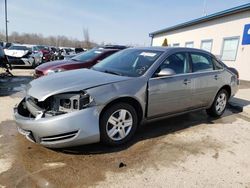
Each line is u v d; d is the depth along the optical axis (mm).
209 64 5129
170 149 3754
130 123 3773
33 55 14648
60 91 3195
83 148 3566
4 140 3730
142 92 3787
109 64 4586
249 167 3369
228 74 5547
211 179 3012
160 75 4020
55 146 3145
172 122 5039
